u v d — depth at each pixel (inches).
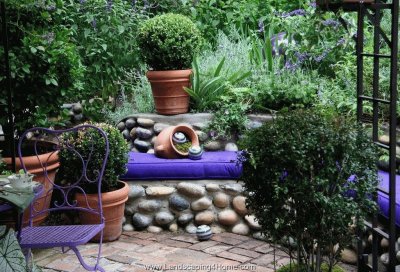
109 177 181.0
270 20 269.1
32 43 176.2
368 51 209.5
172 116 215.6
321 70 230.4
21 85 181.9
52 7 186.1
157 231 194.2
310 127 118.0
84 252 174.7
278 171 117.0
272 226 122.3
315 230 118.6
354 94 203.2
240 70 225.8
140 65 250.5
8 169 175.8
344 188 117.8
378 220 151.6
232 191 190.7
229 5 278.5
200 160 195.3
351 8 138.4
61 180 199.5
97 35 245.1
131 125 220.4
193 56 218.2
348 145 115.6
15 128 189.3
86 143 177.9
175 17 215.6
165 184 195.9
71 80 190.7
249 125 211.5
